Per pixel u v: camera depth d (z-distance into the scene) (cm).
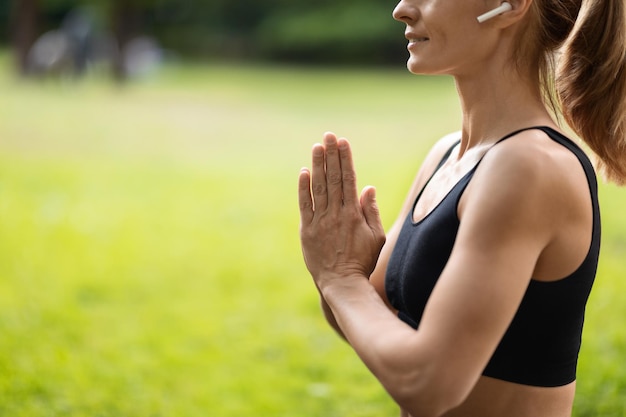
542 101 182
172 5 4144
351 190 183
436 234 173
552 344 173
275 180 1252
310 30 3866
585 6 176
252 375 536
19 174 1195
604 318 589
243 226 965
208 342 594
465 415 181
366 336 166
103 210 1016
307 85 2778
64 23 4122
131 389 498
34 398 468
